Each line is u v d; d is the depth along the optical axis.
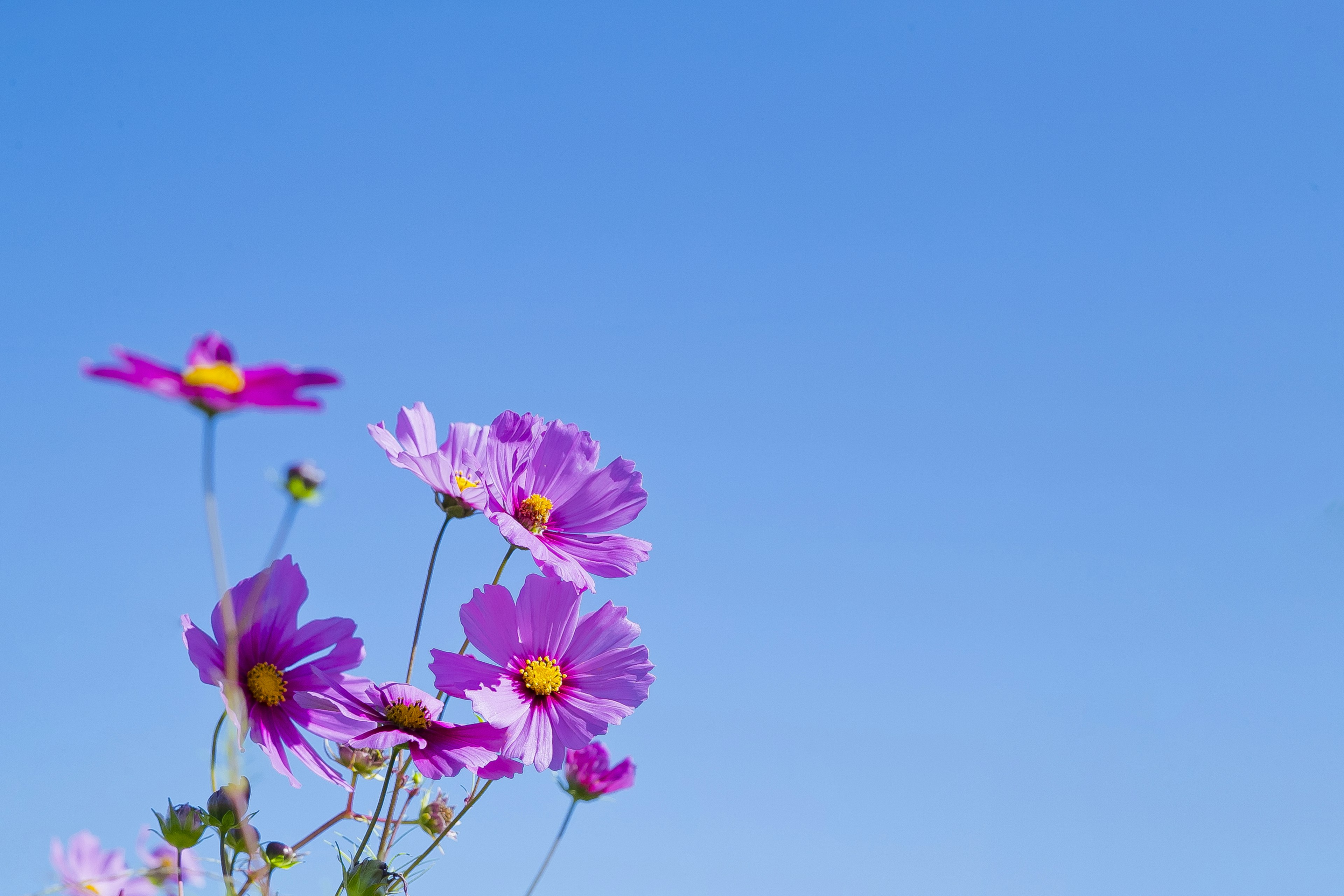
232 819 1.01
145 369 0.91
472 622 1.07
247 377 0.91
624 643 1.08
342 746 1.07
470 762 1.03
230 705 1.00
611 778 1.04
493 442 1.11
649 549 1.10
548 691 1.07
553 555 1.07
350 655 1.05
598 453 1.13
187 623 1.02
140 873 1.01
